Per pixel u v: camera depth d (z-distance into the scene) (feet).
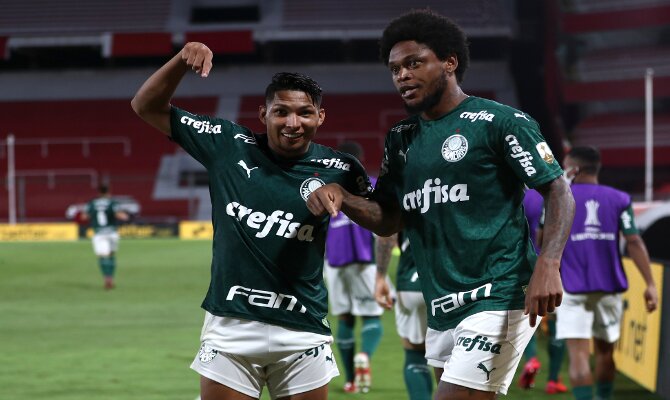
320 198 11.37
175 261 70.28
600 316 19.92
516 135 11.02
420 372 19.07
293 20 134.21
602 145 109.50
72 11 136.56
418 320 18.90
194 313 41.57
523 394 23.56
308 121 12.14
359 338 33.91
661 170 107.65
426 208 11.57
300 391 12.57
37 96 132.67
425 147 11.59
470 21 128.77
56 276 59.67
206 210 110.42
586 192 20.03
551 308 10.64
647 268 19.98
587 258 19.71
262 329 12.30
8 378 25.81
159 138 123.75
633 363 25.05
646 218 36.24
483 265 11.33
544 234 10.89
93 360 28.91
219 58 139.85
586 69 114.01
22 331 35.83
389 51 11.76
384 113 127.13
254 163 12.46
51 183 106.73
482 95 127.75
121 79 133.69
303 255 12.39
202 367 12.50
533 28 128.16
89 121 128.06
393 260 66.80
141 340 33.32
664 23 107.34
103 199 52.19
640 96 108.17
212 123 12.78
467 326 11.35
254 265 12.28
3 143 122.93
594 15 111.04
